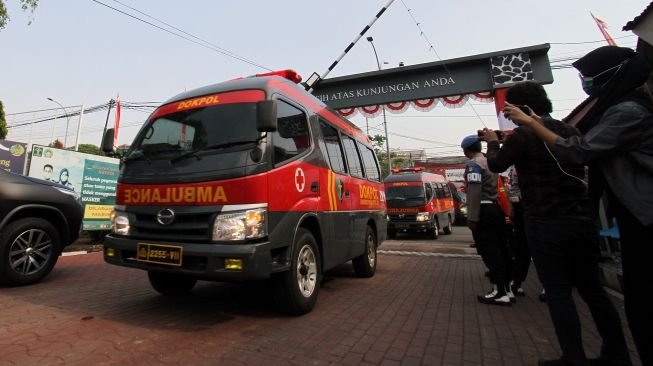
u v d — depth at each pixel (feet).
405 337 10.80
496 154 9.48
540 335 11.02
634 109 6.47
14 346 9.46
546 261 8.20
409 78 35.17
